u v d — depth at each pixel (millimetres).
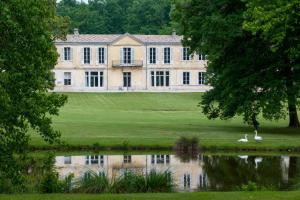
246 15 37031
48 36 18469
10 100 17281
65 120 56625
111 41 120688
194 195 18734
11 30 17500
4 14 17016
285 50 42938
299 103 45781
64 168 29984
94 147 36594
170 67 122062
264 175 28375
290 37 42438
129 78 122062
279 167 30766
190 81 122625
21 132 18453
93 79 121188
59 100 18734
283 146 37156
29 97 18109
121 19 166250
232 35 43125
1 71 17766
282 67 46000
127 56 121562
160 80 122500
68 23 53750
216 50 45656
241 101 46281
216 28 43500
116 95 107250
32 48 17922
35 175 22859
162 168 30250
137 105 90188
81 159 33156
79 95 106625
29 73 17828
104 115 67000
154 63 121938
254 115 45719
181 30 48469
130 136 41125
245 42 46375
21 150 18281
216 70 49531
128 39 121188
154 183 23078
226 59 48125
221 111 54281
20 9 17594
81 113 70000
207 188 25062
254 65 46750
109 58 120938
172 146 37094
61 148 35750
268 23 32469
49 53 18328
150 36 123188
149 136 41469
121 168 30234
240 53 47188
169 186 23312
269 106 44500
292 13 32625
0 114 17516
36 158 29484
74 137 39312
